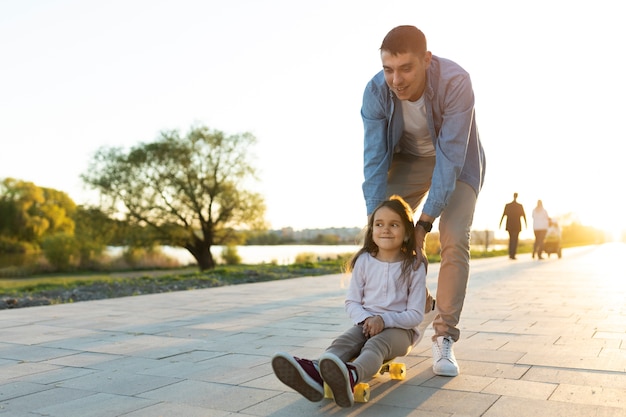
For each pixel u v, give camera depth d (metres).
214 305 7.23
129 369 3.70
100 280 12.09
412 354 3.99
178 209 38.03
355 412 2.72
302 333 5.02
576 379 3.28
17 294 9.41
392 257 3.17
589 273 12.17
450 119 3.30
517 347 4.21
